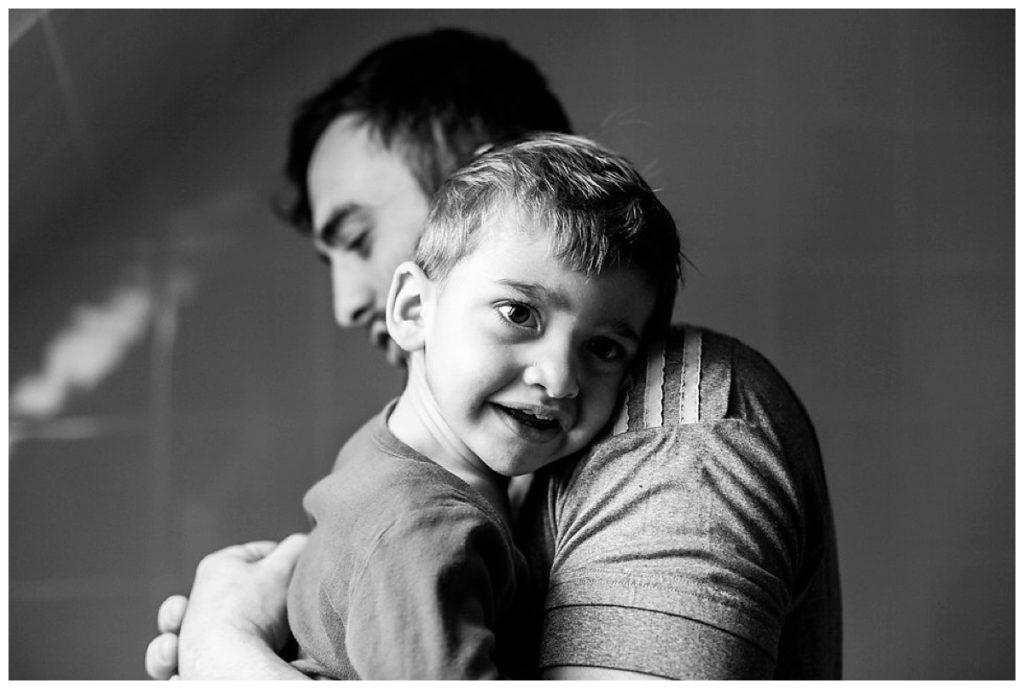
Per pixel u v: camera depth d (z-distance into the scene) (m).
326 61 1.84
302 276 1.81
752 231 1.88
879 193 1.90
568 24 1.88
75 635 1.72
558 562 0.64
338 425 1.79
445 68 1.13
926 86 1.92
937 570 1.84
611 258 0.66
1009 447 1.87
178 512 1.76
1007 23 1.94
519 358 0.66
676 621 0.57
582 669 0.58
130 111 1.65
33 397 1.74
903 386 1.87
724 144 1.88
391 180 1.11
